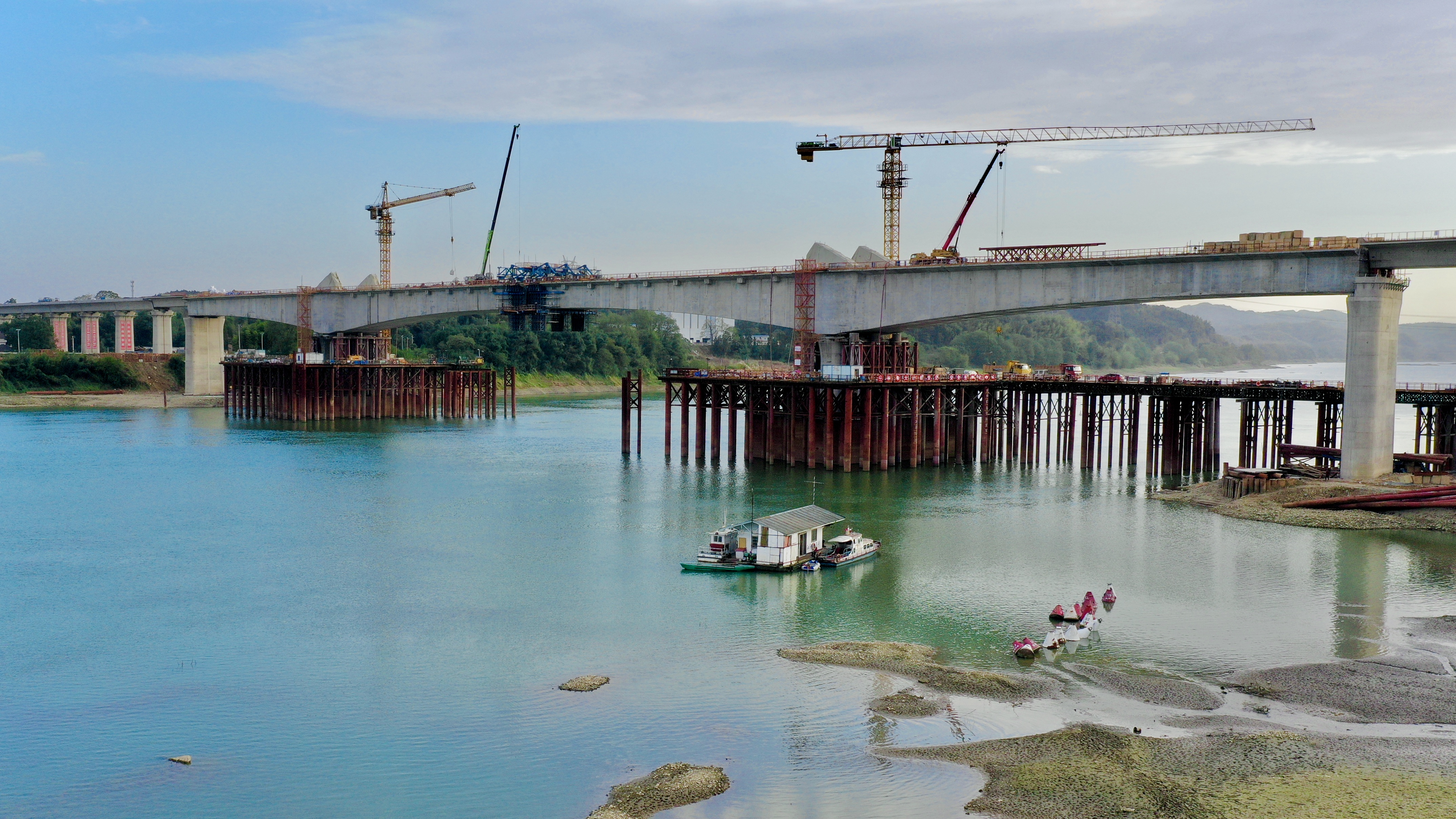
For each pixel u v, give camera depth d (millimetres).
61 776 44750
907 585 72938
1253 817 39781
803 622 64625
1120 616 65688
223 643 61219
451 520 95438
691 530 91125
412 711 51188
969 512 98500
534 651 59625
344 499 106562
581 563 79500
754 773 44406
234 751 46969
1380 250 101250
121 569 77750
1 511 99938
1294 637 61531
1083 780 43031
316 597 70625
